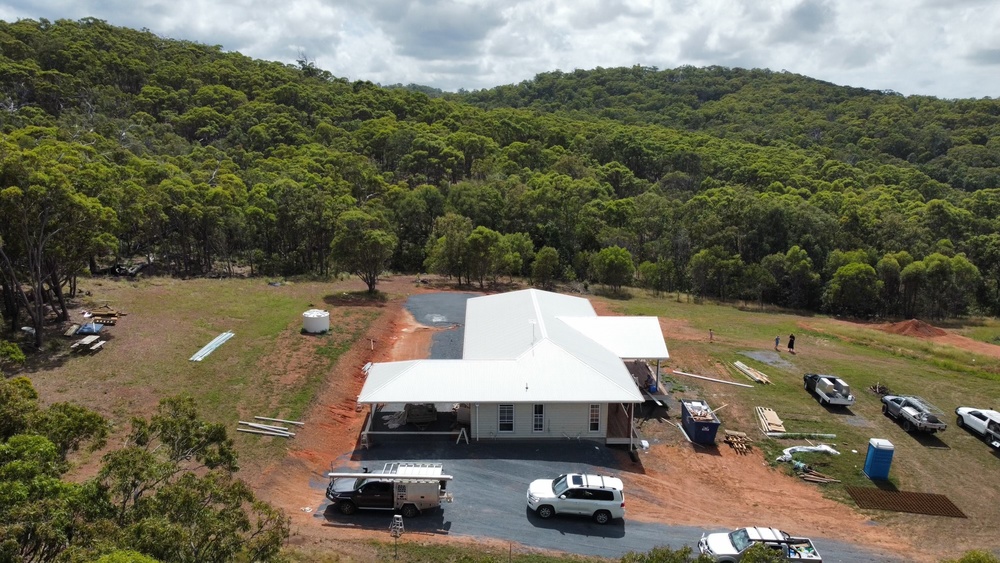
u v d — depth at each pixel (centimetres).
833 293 6269
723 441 2930
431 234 6981
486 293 5809
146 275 5456
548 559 1914
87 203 3234
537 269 6328
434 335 4284
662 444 2861
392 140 9562
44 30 10519
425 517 2145
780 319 5638
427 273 6806
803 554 1875
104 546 977
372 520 2097
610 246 6988
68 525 1074
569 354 2923
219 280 5328
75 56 9438
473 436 2738
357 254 5244
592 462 2606
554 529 2114
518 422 2752
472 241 5953
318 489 2289
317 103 11056
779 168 10012
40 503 1073
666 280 6894
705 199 7881
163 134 8506
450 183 8569
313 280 5800
